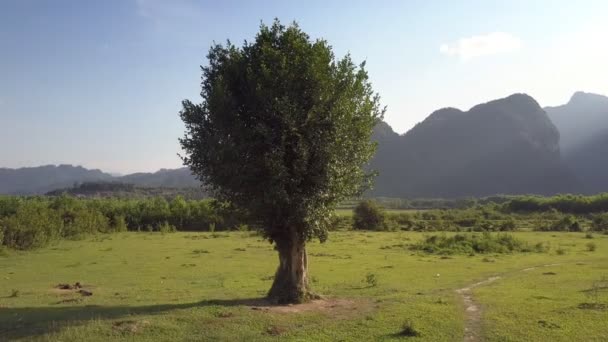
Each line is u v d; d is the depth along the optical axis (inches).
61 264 1278.3
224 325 537.6
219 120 633.0
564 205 3777.1
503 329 549.6
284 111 611.2
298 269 678.5
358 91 675.4
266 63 644.1
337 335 519.8
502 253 1537.9
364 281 966.4
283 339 499.8
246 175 624.7
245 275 1077.1
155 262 1318.9
